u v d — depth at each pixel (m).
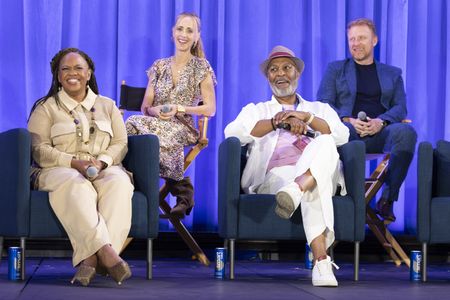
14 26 5.76
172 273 4.63
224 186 4.25
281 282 4.20
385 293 3.75
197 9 5.94
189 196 5.44
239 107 6.03
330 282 3.98
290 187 3.98
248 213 4.16
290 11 6.12
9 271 4.02
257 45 6.04
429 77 6.22
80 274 3.73
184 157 5.44
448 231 4.21
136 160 4.24
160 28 5.93
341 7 6.09
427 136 6.19
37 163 4.15
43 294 3.43
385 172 5.44
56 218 3.92
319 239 4.05
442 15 6.21
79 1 5.81
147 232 4.11
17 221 3.89
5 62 5.73
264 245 5.91
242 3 6.07
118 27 5.87
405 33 6.10
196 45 5.66
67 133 4.19
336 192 4.42
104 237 3.79
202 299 3.38
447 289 3.98
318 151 4.09
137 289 3.71
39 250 5.68
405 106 5.71
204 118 5.44
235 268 5.08
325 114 4.69
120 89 5.76
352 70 5.76
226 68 6.03
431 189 4.27
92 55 5.89
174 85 5.57
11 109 5.74
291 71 4.70
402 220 6.04
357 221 4.20
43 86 5.73
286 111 4.46
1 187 4.03
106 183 4.01
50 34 5.73
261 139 4.57
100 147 4.25
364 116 5.40
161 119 5.31
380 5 6.21
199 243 5.82
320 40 6.10
